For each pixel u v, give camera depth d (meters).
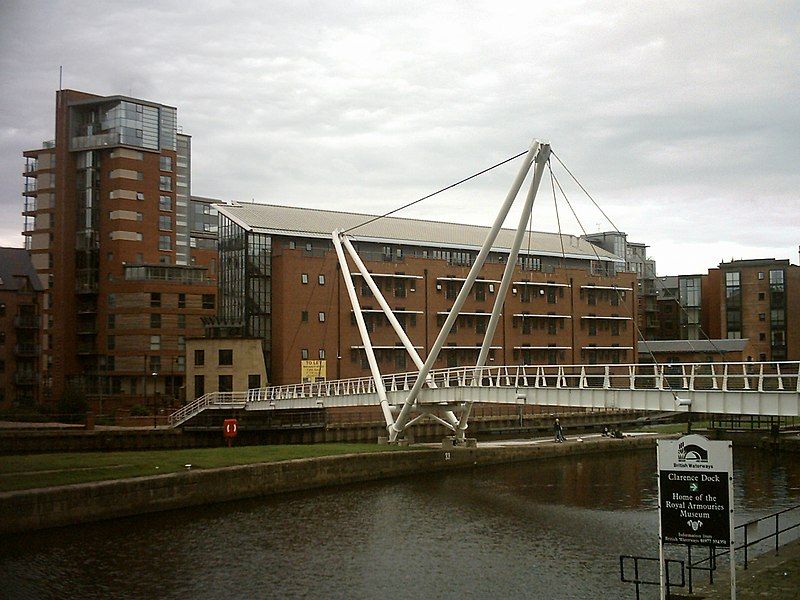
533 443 75.44
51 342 107.19
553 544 38.62
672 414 102.56
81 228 106.62
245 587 31.70
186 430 74.19
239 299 91.81
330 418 82.44
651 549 37.38
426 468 61.81
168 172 110.19
